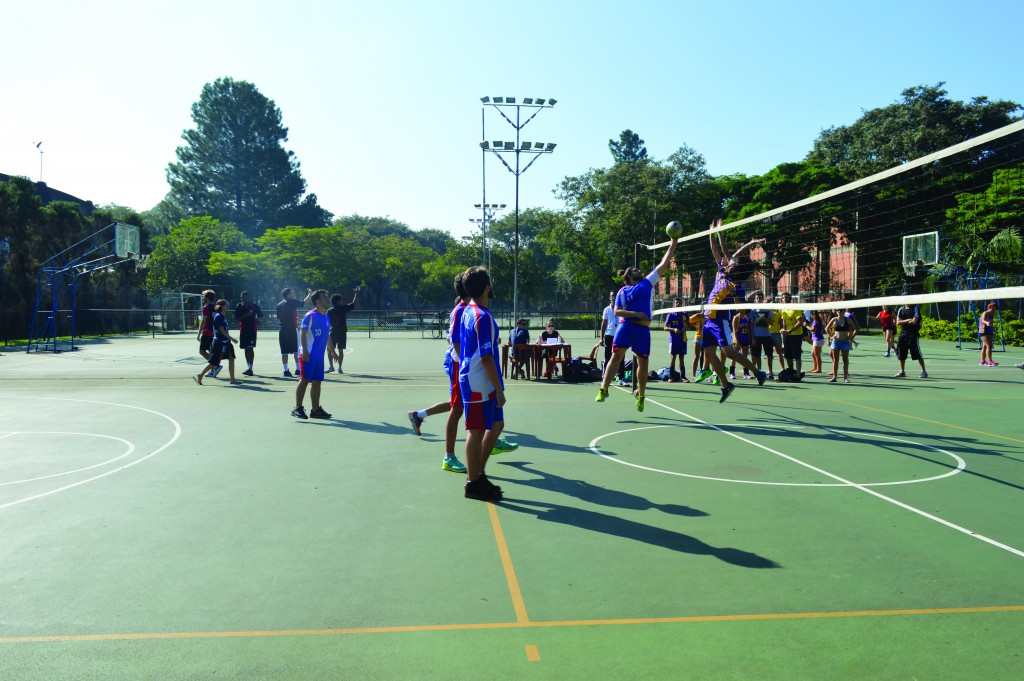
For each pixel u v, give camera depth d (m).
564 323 47.91
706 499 5.34
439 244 104.19
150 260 52.38
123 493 5.51
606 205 47.81
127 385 13.15
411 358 20.67
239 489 5.63
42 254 36.47
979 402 10.91
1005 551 4.22
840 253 26.52
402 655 2.93
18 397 11.36
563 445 7.40
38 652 2.95
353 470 6.29
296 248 57.41
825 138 52.00
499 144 29.02
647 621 3.26
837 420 9.09
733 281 9.07
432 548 4.26
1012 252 24.67
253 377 14.61
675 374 13.94
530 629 3.18
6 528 4.65
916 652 2.97
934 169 9.94
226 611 3.37
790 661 2.89
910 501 5.30
